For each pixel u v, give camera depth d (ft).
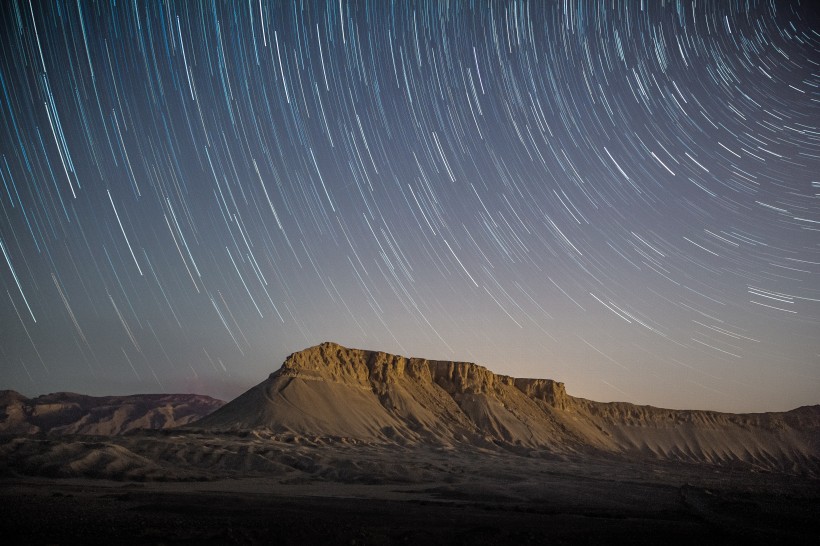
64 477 257.96
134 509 185.37
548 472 444.14
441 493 280.10
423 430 628.69
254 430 492.95
